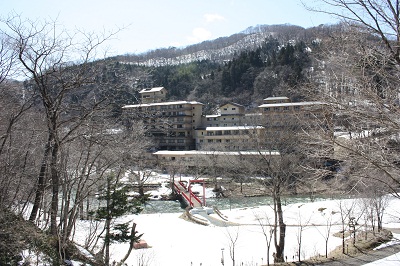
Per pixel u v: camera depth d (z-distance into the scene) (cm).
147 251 1886
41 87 1060
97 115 1120
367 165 567
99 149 1237
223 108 5762
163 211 3338
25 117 1180
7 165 1068
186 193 3819
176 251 1883
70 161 1366
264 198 3506
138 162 1948
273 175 1647
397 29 522
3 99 1098
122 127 1335
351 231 1869
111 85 1113
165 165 4275
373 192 1452
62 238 1187
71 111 1137
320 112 632
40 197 1188
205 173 4525
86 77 1080
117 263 1483
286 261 1555
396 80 543
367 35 552
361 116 548
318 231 2091
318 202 2731
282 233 1576
